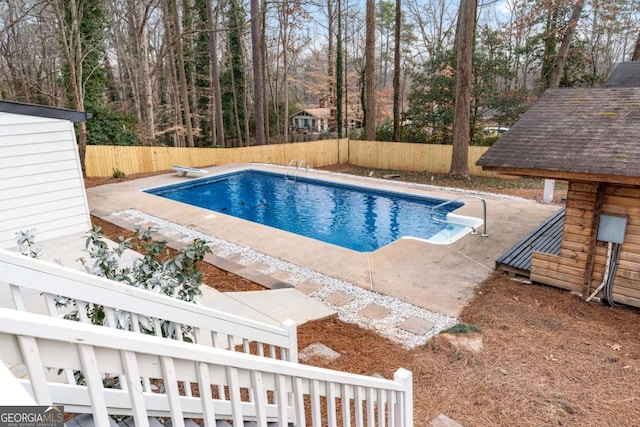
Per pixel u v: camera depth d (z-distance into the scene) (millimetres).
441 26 26688
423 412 3502
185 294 3203
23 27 18797
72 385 1924
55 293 1957
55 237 7848
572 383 3830
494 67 18109
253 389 1706
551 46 17797
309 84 29875
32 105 7191
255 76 19703
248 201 13219
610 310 5281
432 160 16484
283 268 6855
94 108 15680
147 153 15664
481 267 6777
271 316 5156
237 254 7488
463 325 4926
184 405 2146
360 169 17750
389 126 21500
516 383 3840
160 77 25344
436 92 18422
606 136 5312
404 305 5582
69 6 13547
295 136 28438
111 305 2057
